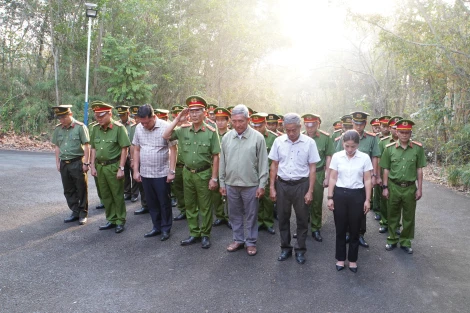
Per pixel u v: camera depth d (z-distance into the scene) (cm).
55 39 1628
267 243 524
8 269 407
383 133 698
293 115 432
